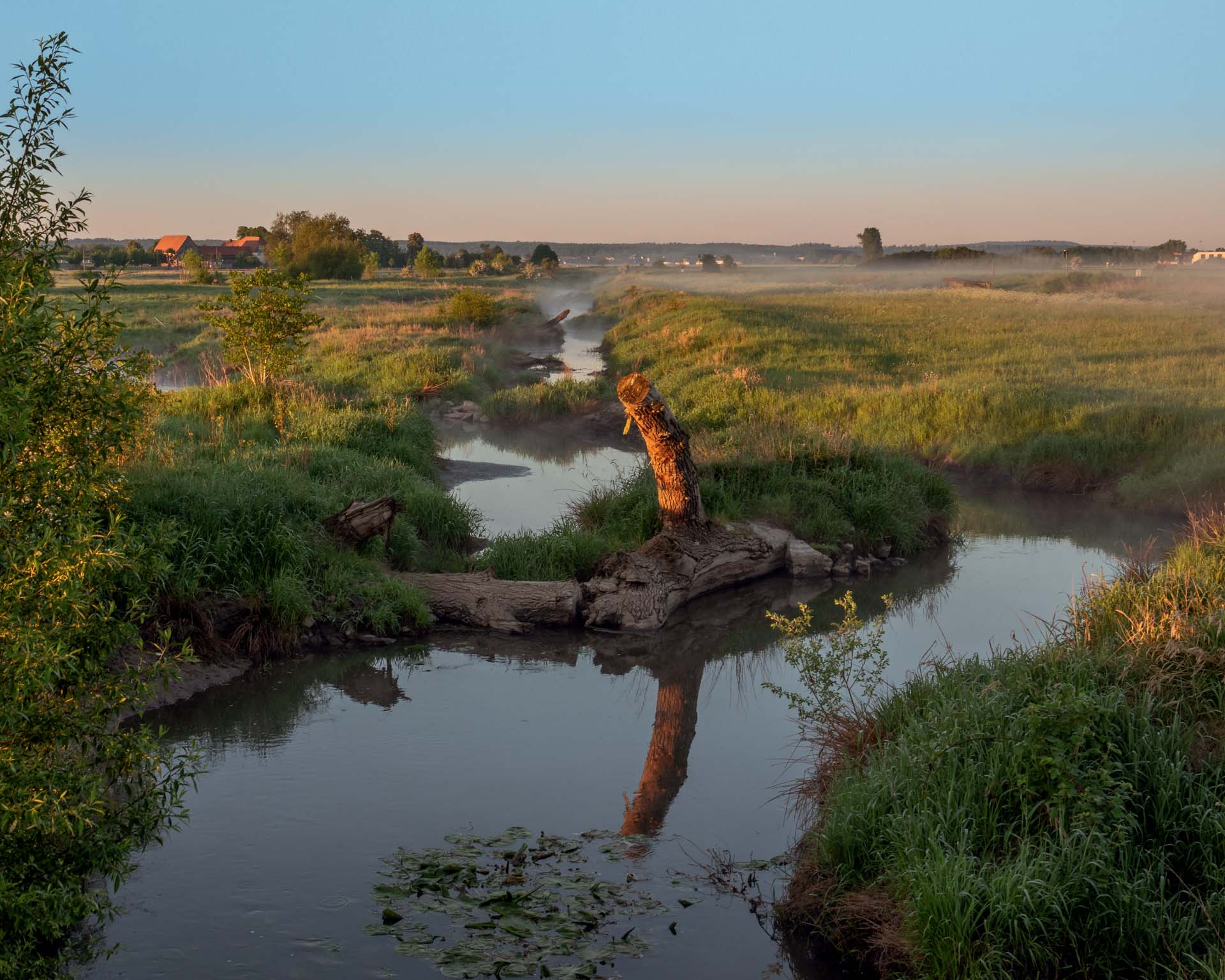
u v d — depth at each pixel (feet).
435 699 30.27
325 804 23.17
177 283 286.46
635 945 17.78
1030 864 16.62
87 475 17.34
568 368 127.85
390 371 92.43
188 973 16.85
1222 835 17.12
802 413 74.23
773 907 19.06
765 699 30.76
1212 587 26.53
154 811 18.63
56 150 18.10
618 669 33.45
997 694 20.67
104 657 18.17
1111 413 67.77
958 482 64.39
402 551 40.98
